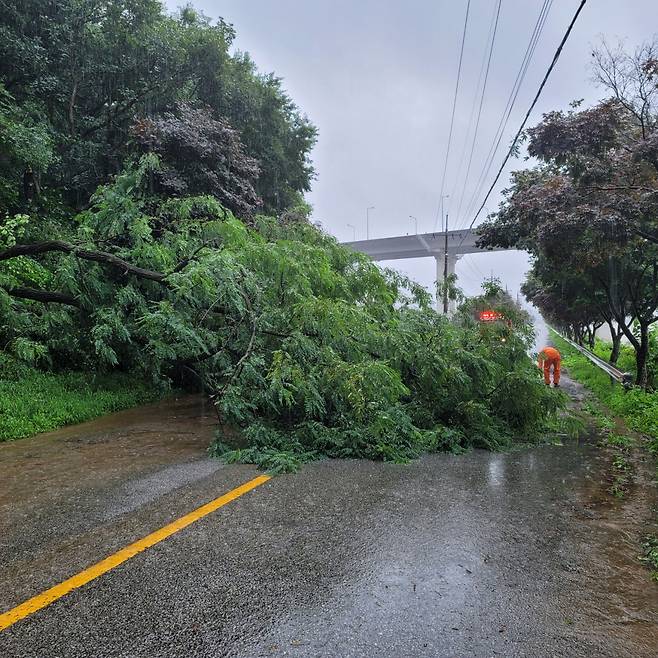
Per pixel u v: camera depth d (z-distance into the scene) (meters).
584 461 6.30
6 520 4.02
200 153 12.29
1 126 10.19
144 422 8.39
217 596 2.84
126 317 8.41
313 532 3.75
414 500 4.52
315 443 6.17
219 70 16.47
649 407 9.40
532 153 10.03
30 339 9.45
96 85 14.73
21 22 12.56
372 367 6.16
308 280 7.63
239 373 6.89
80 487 4.84
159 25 15.09
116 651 2.36
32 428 7.49
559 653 2.39
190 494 4.60
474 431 7.10
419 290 9.41
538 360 9.88
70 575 3.09
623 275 13.88
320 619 2.62
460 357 7.71
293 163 21.00
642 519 4.23
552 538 3.77
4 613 2.68
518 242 13.55
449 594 2.90
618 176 9.74
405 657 2.33
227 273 6.96
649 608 2.82
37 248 7.85
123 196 8.49
